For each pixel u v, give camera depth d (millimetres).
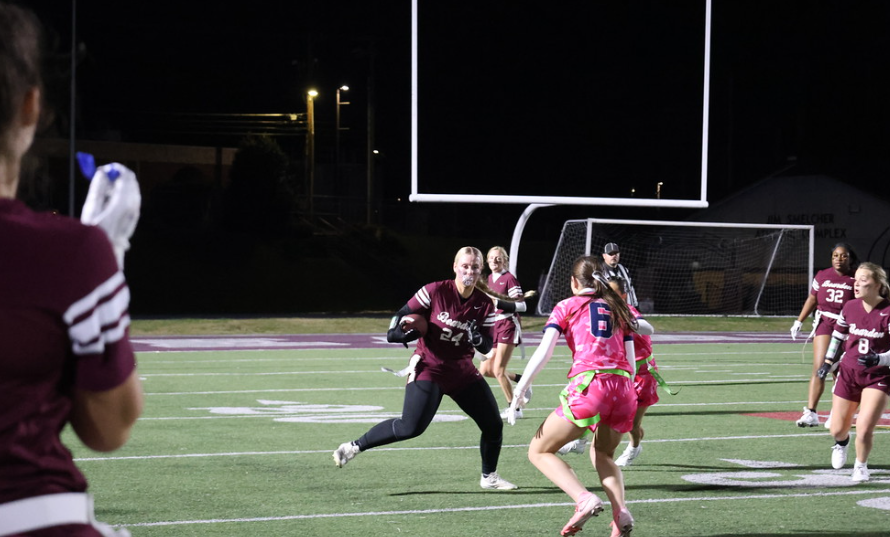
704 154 29766
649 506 12383
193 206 88375
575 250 55281
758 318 63219
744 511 12094
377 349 40125
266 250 83875
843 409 14742
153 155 94000
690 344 46250
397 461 15430
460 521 11328
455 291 12617
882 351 14133
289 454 15891
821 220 72750
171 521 11125
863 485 13852
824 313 19453
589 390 10266
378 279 84562
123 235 3180
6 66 2883
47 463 2969
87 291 2938
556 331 10531
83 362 3016
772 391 26812
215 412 21000
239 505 12047
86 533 3023
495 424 13023
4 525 2865
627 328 10500
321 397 23875
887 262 69750
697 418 21234
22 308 2857
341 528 10891
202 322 52719
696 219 79562
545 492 13117
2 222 2873
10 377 2889
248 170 86375
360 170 111312
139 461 15125
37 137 3158
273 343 43406
